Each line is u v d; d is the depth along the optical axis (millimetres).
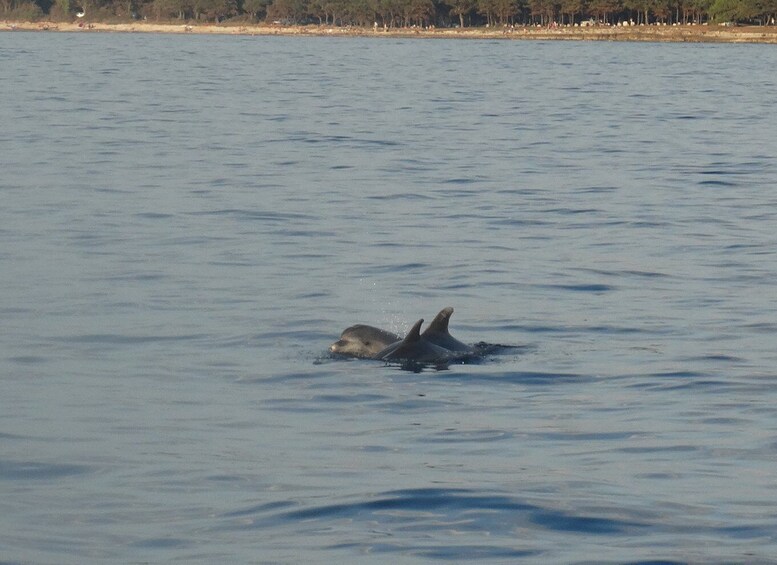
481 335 39531
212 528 22781
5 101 122375
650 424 29984
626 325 40906
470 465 26641
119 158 80688
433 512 23594
